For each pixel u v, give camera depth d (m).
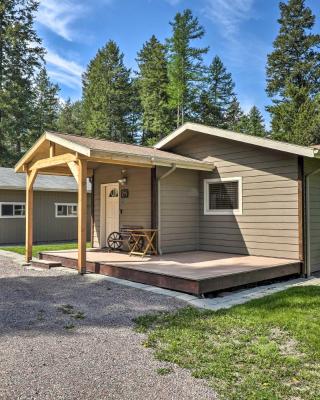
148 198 8.56
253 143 7.44
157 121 27.58
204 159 9.04
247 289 6.03
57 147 8.18
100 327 3.91
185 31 27.05
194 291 5.26
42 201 14.96
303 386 2.65
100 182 10.27
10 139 25.67
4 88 24.42
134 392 2.56
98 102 31.05
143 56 33.12
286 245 7.43
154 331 3.76
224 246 8.59
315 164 7.68
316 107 22.92
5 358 3.10
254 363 3.02
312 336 3.60
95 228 10.46
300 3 27.11
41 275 7.08
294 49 26.91
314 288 5.84
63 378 2.75
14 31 24.27
